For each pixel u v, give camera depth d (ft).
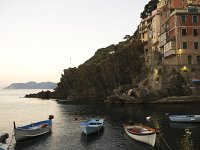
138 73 341.41
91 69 398.62
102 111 216.54
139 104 249.75
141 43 360.28
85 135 127.75
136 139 109.19
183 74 242.78
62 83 440.86
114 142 112.37
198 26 252.21
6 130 150.41
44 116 215.51
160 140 110.52
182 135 119.03
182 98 237.86
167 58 270.67
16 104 361.10
